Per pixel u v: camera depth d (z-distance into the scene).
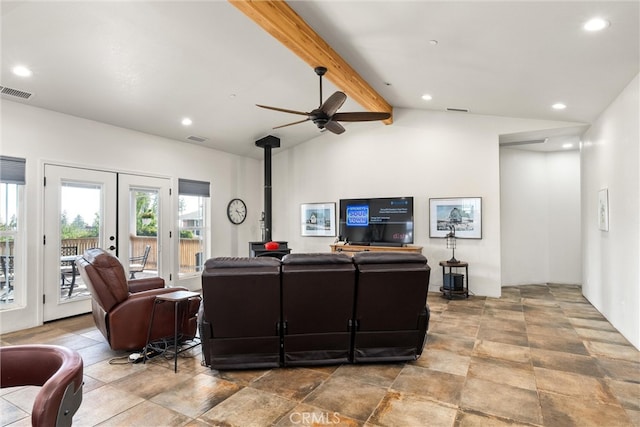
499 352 3.26
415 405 2.33
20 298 3.96
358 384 2.62
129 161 5.11
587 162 5.25
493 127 5.56
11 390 2.58
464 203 5.74
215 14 3.02
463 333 3.80
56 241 4.24
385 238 6.23
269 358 2.88
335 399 2.41
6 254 3.88
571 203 6.63
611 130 4.09
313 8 3.01
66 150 4.35
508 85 4.07
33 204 4.03
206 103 4.78
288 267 2.68
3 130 3.81
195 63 3.78
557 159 6.73
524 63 3.40
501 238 6.49
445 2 2.58
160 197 5.56
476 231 5.65
